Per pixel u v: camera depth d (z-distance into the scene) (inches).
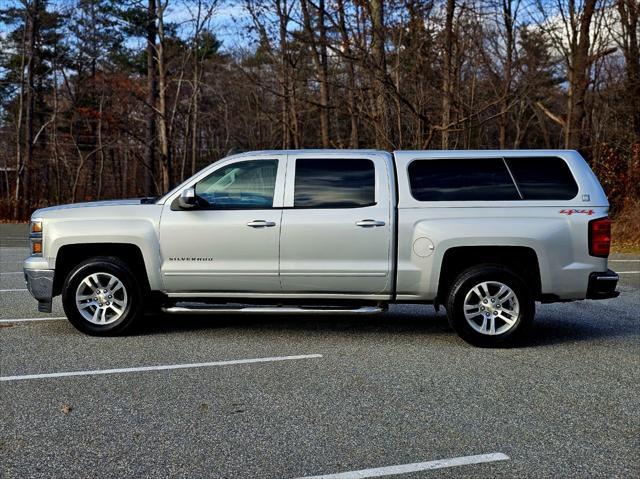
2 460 143.5
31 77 1298.0
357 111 684.1
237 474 136.8
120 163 1728.6
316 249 247.6
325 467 140.0
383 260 245.8
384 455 146.2
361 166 252.8
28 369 213.5
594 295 241.1
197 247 252.1
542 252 239.0
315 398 184.7
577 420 168.1
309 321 295.3
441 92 654.5
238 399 183.6
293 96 725.3
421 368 216.1
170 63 1067.9
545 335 267.9
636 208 700.7
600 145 776.9
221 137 1427.2
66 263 269.3
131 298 259.8
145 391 190.9
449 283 252.7
